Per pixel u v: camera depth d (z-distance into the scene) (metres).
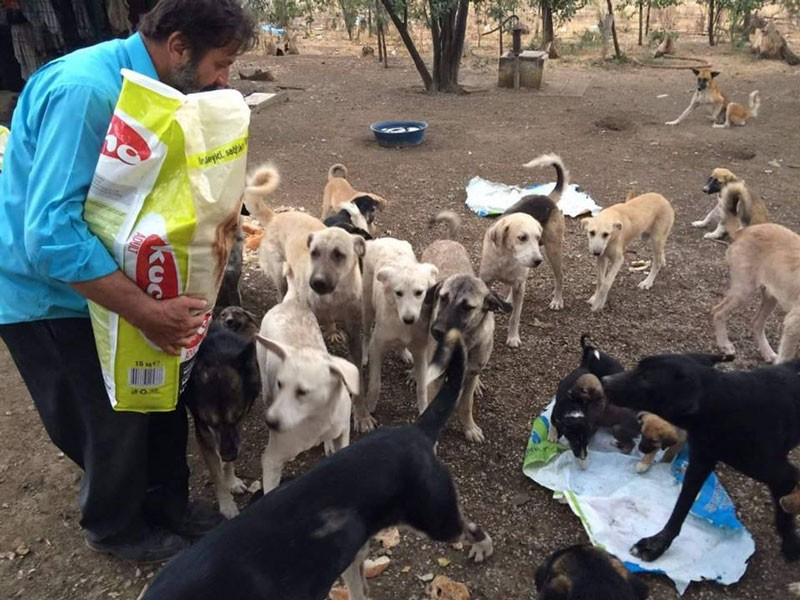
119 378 2.62
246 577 2.27
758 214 6.82
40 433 4.27
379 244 4.94
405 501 2.82
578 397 3.89
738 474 3.94
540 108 13.11
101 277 2.34
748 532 3.49
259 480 3.94
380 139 10.42
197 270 2.48
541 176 9.18
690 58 18.16
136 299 2.42
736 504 3.73
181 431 3.32
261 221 5.83
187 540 3.42
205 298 2.58
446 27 14.13
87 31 11.61
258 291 6.20
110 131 2.29
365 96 14.10
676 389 3.09
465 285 4.00
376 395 4.48
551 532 3.59
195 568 2.24
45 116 2.34
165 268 2.40
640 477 3.88
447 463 4.06
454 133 11.35
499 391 4.79
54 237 2.27
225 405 3.23
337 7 23.23
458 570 3.36
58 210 2.27
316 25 23.31
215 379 3.22
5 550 3.44
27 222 2.30
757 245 4.94
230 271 5.38
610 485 3.84
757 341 5.23
